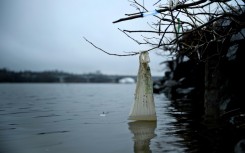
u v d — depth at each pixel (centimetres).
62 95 2625
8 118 943
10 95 2573
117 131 675
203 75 1549
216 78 934
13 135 647
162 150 490
